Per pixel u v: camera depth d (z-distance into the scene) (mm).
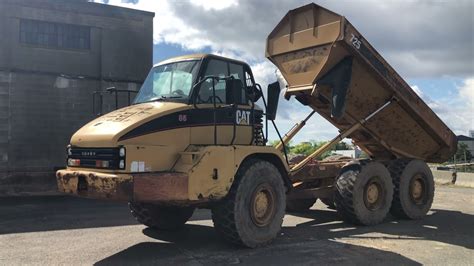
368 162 9273
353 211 8922
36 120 15258
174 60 7316
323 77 8898
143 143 6098
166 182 6012
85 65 16062
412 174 10219
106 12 16391
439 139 10727
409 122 10227
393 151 10820
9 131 14914
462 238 8055
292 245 7273
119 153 5875
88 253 6660
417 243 7605
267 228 7094
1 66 14922
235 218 6637
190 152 6355
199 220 9508
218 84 7098
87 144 6234
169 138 6352
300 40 9023
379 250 7047
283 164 7535
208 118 6805
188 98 6664
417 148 10992
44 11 15500
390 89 9414
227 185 6547
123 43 16641
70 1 15859
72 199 13414
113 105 16219
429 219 10250
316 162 9727
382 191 9422
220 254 6621
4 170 14781
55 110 15523
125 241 7457
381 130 10352
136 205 8078
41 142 15281
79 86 15906
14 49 15109
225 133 7020
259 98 7539
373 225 9227
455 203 13203
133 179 5758
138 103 7180
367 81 9281
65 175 6320
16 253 6633
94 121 6738
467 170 25312
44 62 15477
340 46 8523
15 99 15031
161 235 7945
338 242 7559
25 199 13414
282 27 9445
